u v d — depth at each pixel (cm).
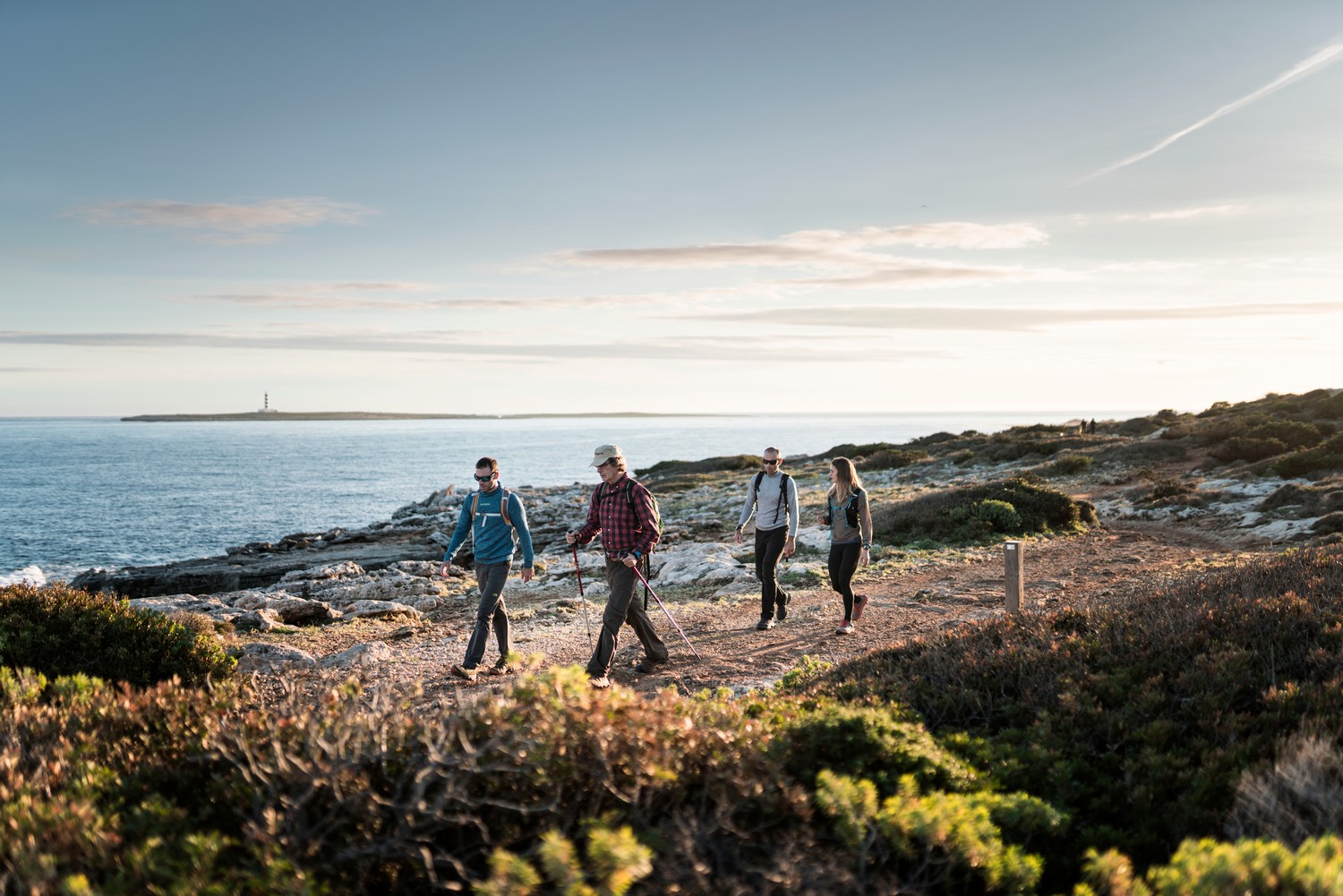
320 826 291
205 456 15162
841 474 1012
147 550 4303
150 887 250
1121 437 4391
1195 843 310
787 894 269
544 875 271
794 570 1562
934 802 329
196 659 792
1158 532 2028
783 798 330
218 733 354
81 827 283
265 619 1239
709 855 293
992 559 1631
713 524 2592
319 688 451
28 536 4762
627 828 261
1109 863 291
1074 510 2080
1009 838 356
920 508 2083
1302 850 277
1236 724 444
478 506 854
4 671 466
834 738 400
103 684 473
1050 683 539
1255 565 828
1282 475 2588
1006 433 5694
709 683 818
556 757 322
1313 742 383
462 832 299
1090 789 414
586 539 834
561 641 1058
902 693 568
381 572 2003
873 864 308
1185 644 570
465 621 1298
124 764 352
